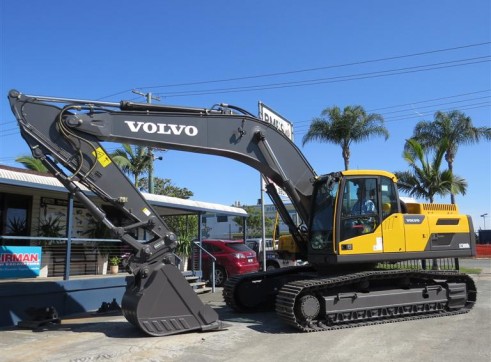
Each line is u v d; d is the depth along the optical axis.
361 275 9.18
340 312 8.88
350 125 26.78
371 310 9.27
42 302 10.38
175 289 8.34
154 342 7.69
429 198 23.33
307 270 11.44
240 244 17.92
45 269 12.78
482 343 7.53
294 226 10.44
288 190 9.73
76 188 8.16
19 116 7.96
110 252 14.24
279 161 9.62
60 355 7.00
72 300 11.05
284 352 7.05
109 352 7.09
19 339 8.12
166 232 8.52
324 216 9.51
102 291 11.78
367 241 9.25
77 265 13.85
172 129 8.74
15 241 13.37
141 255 8.25
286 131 14.09
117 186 8.38
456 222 10.34
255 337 8.07
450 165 28.73
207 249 17.66
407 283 9.95
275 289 11.26
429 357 6.73
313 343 7.62
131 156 26.06
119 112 8.42
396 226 9.56
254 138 9.39
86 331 8.72
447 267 18.72
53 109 8.16
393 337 8.02
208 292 15.36
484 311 10.56
